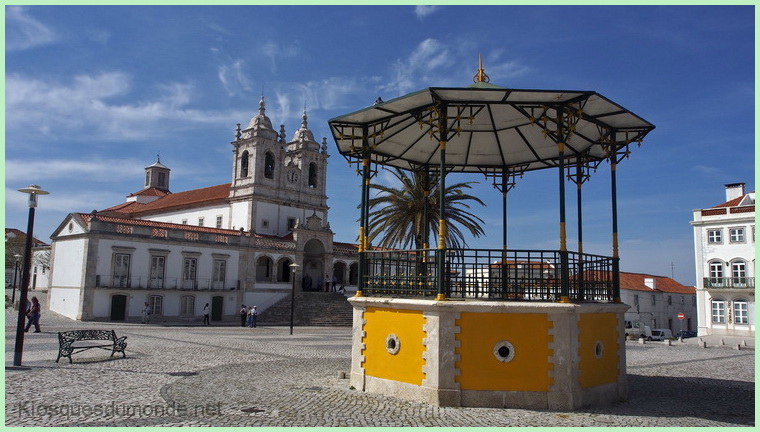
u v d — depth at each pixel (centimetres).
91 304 4231
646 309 6125
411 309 1148
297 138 6950
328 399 1138
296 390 1244
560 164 1147
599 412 1060
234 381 1371
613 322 1245
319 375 1490
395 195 3020
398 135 1444
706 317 4622
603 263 1265
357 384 1257
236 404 1088
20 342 1543
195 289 4869
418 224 2980
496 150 1548
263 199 6206
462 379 1076
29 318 2786
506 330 1080
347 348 2430
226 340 2725
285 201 6456
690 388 1426
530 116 1170
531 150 1525
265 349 2286
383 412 1017
